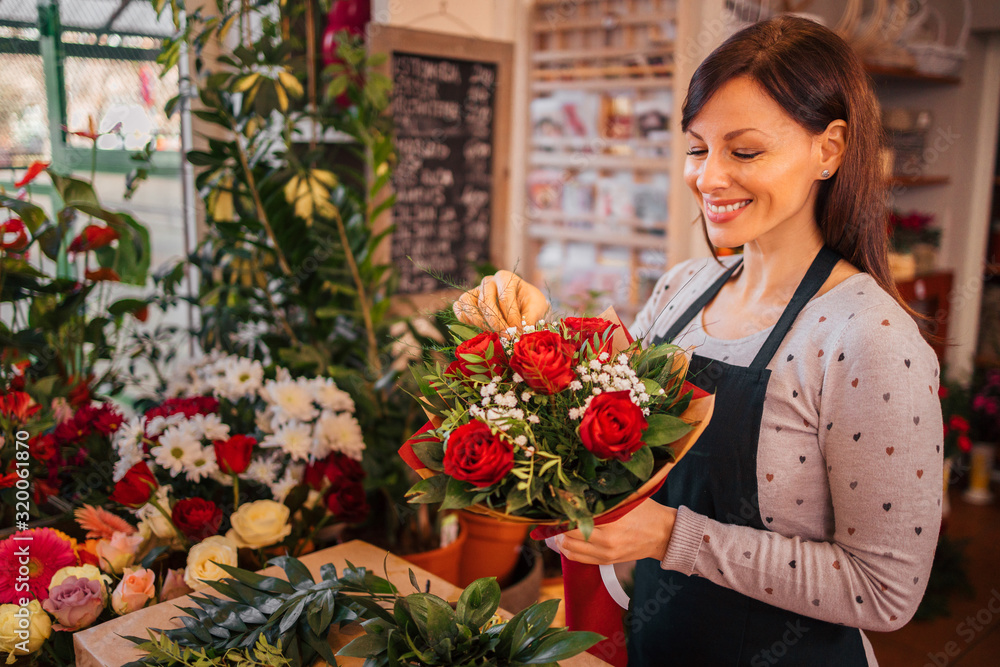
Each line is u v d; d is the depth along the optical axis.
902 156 3.56
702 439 1.10
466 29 2.87
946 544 2.97
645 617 1.22
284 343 2.14
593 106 3.44
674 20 3.11
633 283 3.41
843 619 0.95
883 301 0.99
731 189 1.00
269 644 0.96
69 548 1.29
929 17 3.70
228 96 1.95
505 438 0.80
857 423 0.94
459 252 2.67
